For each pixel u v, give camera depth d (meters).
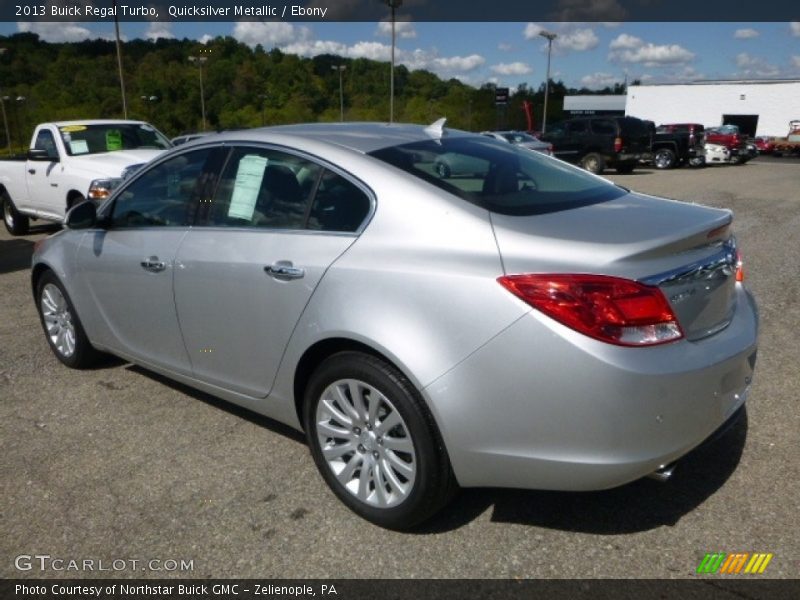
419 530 2.78
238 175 3.34
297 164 3.12
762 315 5.49
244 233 3.18
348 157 2.97
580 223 2.58
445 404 2.45
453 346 2.43
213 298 3.27
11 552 2.70
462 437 2.46
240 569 2.58
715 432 2.62
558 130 23.50
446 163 3.02
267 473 3.24
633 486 3.04
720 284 2.65
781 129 48.72
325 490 3.09
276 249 3.00
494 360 2.37
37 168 9.41
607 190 3.21
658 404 2.28
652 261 2.39
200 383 3.56
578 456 2.32
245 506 2.97
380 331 2.57
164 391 4.22
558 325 2.28
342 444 2.89
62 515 2.93
